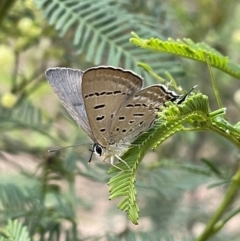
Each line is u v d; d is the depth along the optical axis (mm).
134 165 142
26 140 276
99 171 228
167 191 233
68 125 276
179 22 278
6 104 241
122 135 165
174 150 292
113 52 190
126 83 161
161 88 157
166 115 138
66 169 223
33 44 245
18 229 163
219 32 285
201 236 191
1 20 220
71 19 193
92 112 165
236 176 187
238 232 322
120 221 325
